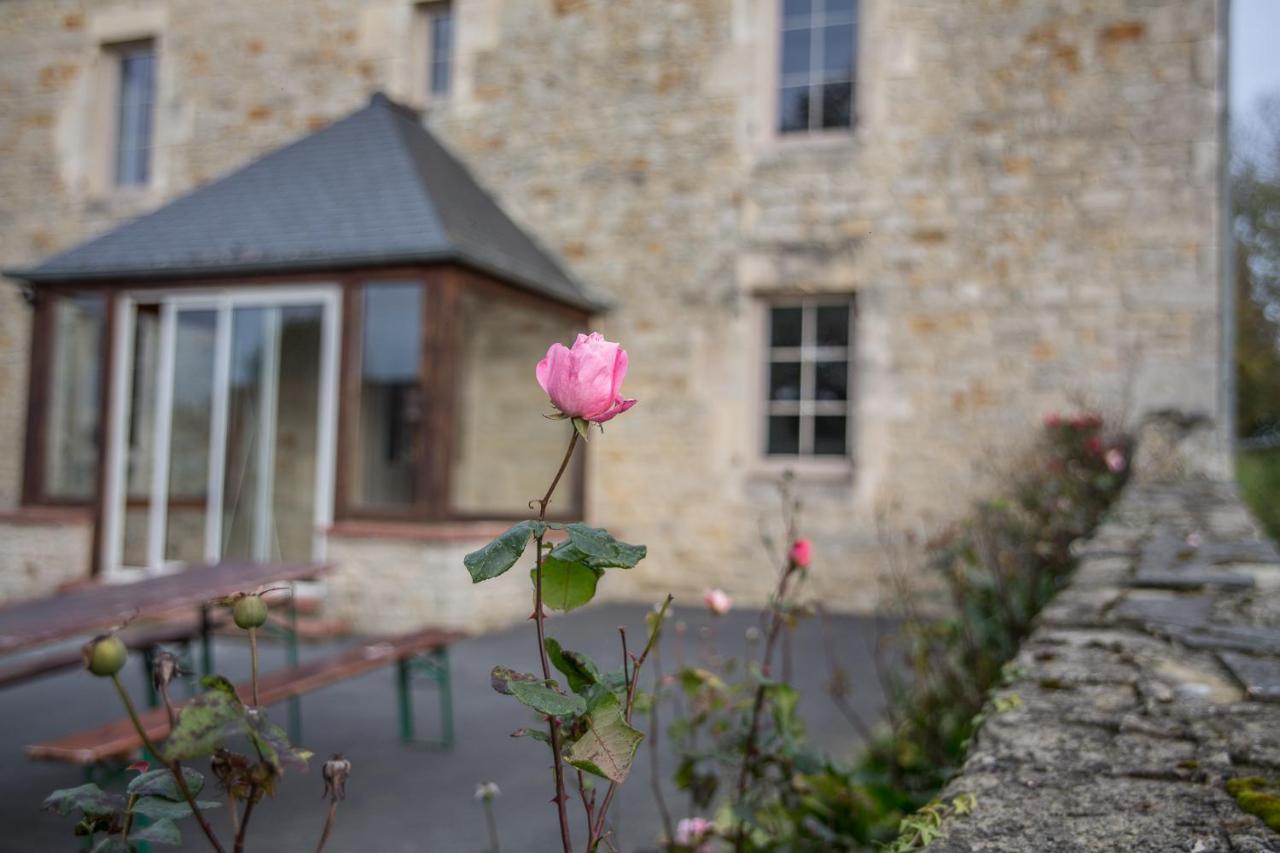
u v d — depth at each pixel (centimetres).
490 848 293
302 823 316
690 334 829
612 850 107
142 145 1041
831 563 772
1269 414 1702
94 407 757
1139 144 723
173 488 729
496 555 98
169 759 83
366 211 718
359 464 686
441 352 661
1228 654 205
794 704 198
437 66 954
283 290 704
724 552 806
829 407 812
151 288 732
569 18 880
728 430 812
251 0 977
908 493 759
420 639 420
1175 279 711
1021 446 736
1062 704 170
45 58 1046
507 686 100
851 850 212
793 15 841
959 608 362
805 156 805
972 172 761
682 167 839
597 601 811
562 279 824
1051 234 741
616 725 106
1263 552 353
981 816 120
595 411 101
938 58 773
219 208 773
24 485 759
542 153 880
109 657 84
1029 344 742
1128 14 729
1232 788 126
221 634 654
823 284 795
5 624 296
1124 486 641
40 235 1034
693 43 843
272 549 704
